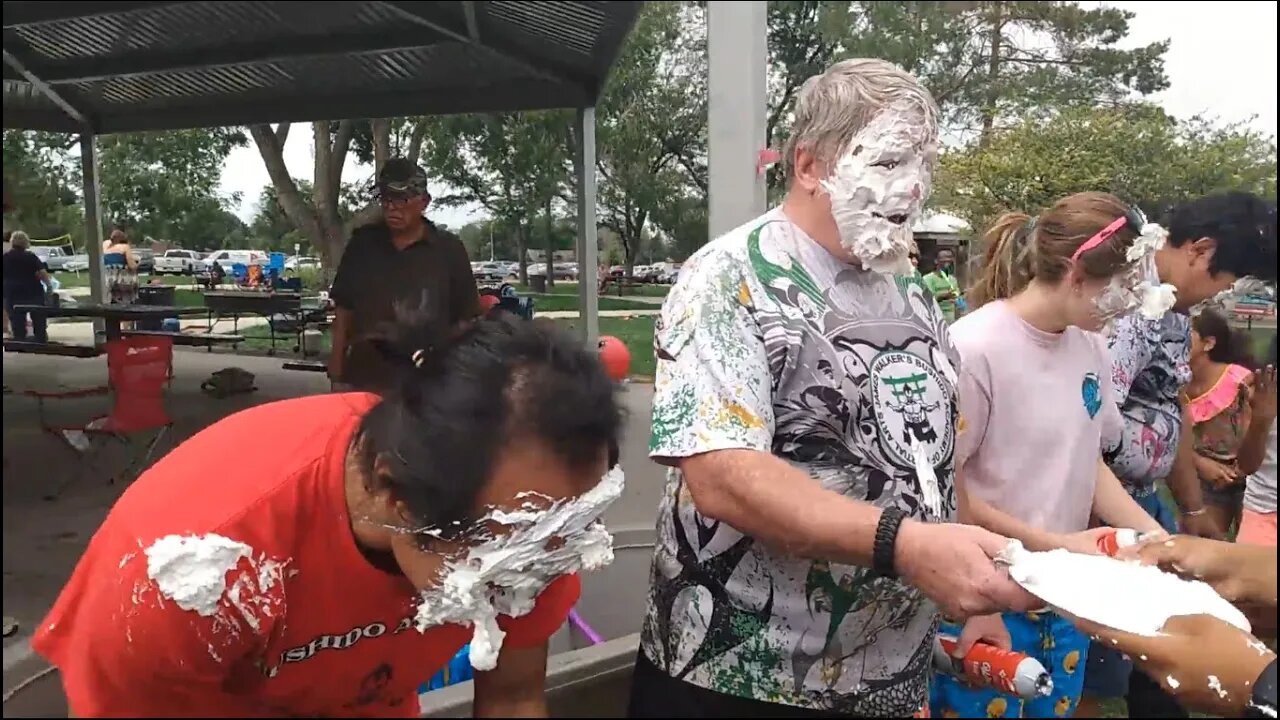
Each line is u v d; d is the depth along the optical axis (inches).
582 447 27.0
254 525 28.7
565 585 34.4
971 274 62.6
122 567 28.7
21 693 30.7
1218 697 33.5
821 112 37.4
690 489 36.1
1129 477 62.2
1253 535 62.4
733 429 34.9
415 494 26.3
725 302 36.4
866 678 39.6
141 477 31.9
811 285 37.7
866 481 37.2
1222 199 58.4
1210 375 67.3
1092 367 53.4
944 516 39.6
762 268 37.3
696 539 39.6
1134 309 49.0
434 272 76.3
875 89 36.4
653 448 36.5
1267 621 44.9
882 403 37.4
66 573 32.3
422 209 79.3
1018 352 50.3
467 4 61.1
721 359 35.6
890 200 36.3
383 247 77.5
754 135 48.9
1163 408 61.9
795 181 39.2
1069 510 52.1
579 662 47.5
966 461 51.1
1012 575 33.3
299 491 29.2
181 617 28.0
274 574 29.0
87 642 29.2
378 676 34.5
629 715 43.3
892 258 37.0
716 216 49.6
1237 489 68.3
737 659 39.1
